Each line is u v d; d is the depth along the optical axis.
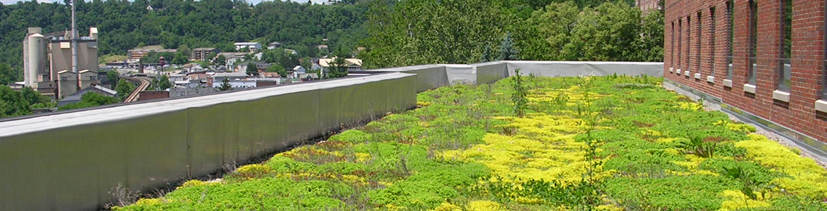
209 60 133.12
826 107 11.30
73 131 8.08
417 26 57.44
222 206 8.34
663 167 10.99
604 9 63.94
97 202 8.46
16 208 7.36
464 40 55.06
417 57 55.06
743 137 13.81
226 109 11.14
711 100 20.44
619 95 24.95
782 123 13.69
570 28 73.44
